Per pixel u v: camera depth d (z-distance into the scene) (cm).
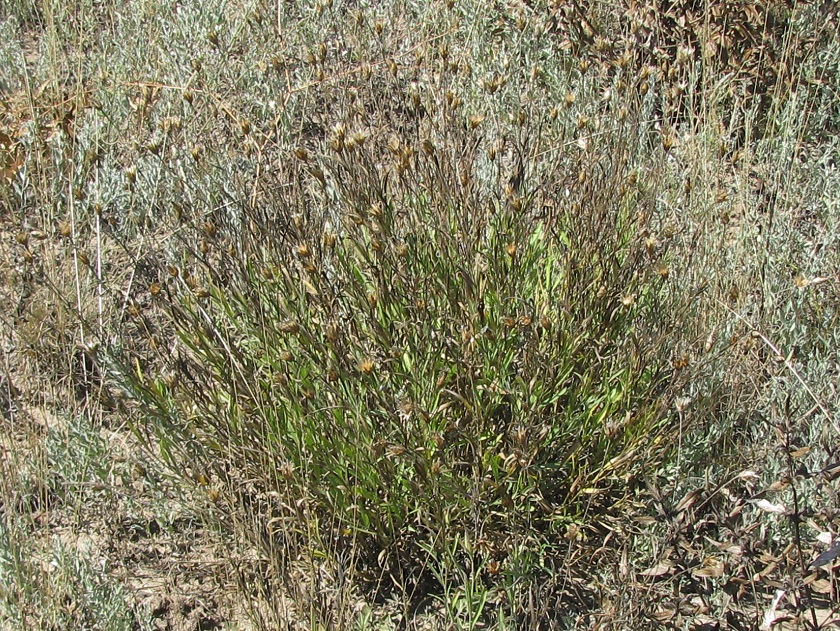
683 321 321
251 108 480
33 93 479
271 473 294
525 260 321
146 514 319
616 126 379
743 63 493
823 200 424
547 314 303
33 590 279
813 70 481
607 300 304
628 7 502
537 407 291
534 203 339
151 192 407
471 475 306
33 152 441
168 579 299
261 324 292
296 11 548
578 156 353
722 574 272
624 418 292
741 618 277
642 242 316
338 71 439
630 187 341
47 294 371
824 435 282
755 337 349
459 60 463
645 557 287
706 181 389
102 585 281
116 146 464
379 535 293
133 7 543
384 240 296
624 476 299
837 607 268
